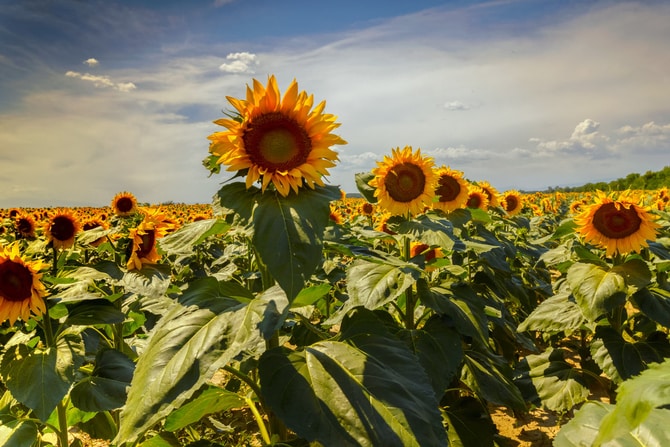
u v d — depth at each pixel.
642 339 1.69
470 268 2.26
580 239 1.97
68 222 1.83
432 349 1.34
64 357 1.07
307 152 0.87
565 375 1.67
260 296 0.85
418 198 1.68
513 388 1.50
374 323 0.98
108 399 1.09
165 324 0.85
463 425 1.49
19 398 1.00
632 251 1.75
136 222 2.31
